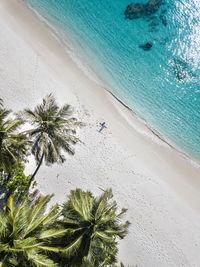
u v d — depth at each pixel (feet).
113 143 64.44
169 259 55.26
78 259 31.81
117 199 58.49
